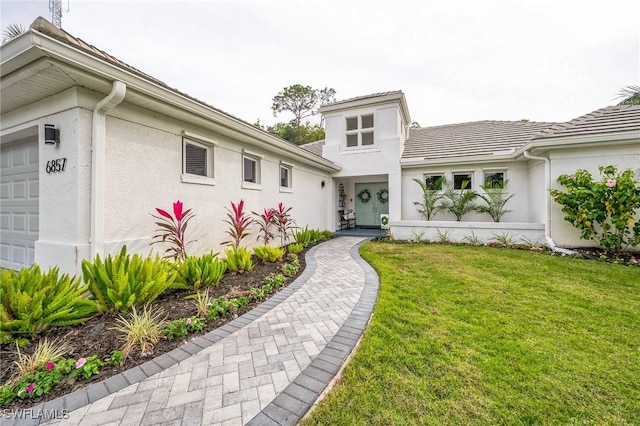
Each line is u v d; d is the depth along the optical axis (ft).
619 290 13.65
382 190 44.57
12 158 16.85
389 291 13.69
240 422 5.70
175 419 5.78
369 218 45.39
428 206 34.78
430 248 26.17
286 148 26.17
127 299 9.77
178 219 15.02
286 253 23.65
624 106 26.45
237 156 21.94
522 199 32.53
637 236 19.88
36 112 13.75
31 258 15.62
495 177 34.58
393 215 36.83
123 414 5.90
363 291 14.20
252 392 6.63
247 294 12.93
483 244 27.84
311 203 35.19
